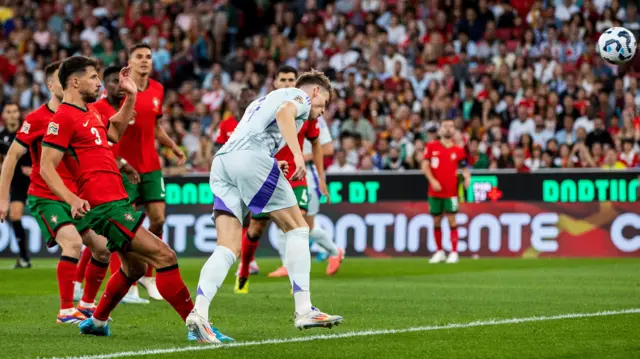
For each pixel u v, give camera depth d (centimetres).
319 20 6469
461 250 4434
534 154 4925
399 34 6291
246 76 5981
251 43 6612
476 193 4428
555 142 5056
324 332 1780
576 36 5944
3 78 6406
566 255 4359
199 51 6494
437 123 5356
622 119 5319
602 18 5991
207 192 4478
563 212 4366
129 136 2534
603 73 5753
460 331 1770
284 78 2677
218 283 1644
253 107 1702
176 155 2694
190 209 4484
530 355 1496
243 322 1962
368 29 6212
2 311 2220
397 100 5675
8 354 1529
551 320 1927
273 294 2611
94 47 6462
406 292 2625
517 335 1714
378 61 6009
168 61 6450
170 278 1686
